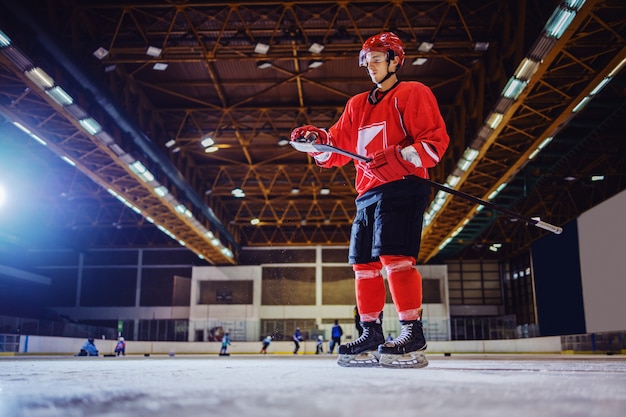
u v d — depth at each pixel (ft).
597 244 92.94
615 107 74.79
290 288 148.66
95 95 62.03
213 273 148.56
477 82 70.08
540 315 133.69
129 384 5.78
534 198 123.44
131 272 152.56
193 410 3.42
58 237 147.43
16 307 144.46
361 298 12.79
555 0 50.16
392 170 11.75
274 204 134.51
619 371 9.46
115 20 59.93
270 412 3.26
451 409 3.48
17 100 61.11
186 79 77.00
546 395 4.45
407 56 64.34
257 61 65.72
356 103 13.46
